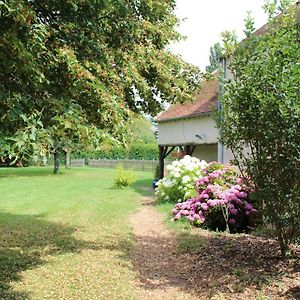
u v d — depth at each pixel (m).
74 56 3.95
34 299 4.38
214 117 5.79
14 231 8.19
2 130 3.03
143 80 6.00
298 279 4.73
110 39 5.39
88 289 4.73
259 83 4.92
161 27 6.61
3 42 3.09
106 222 9.25
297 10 5.65
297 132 4.67
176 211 9.33
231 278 4.91
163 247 6.91
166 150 19.86
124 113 4.29
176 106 18.88
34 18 3.51
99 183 20.53
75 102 3.75
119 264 5.79
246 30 5.46
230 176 9.05
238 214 8.34
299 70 4.59
